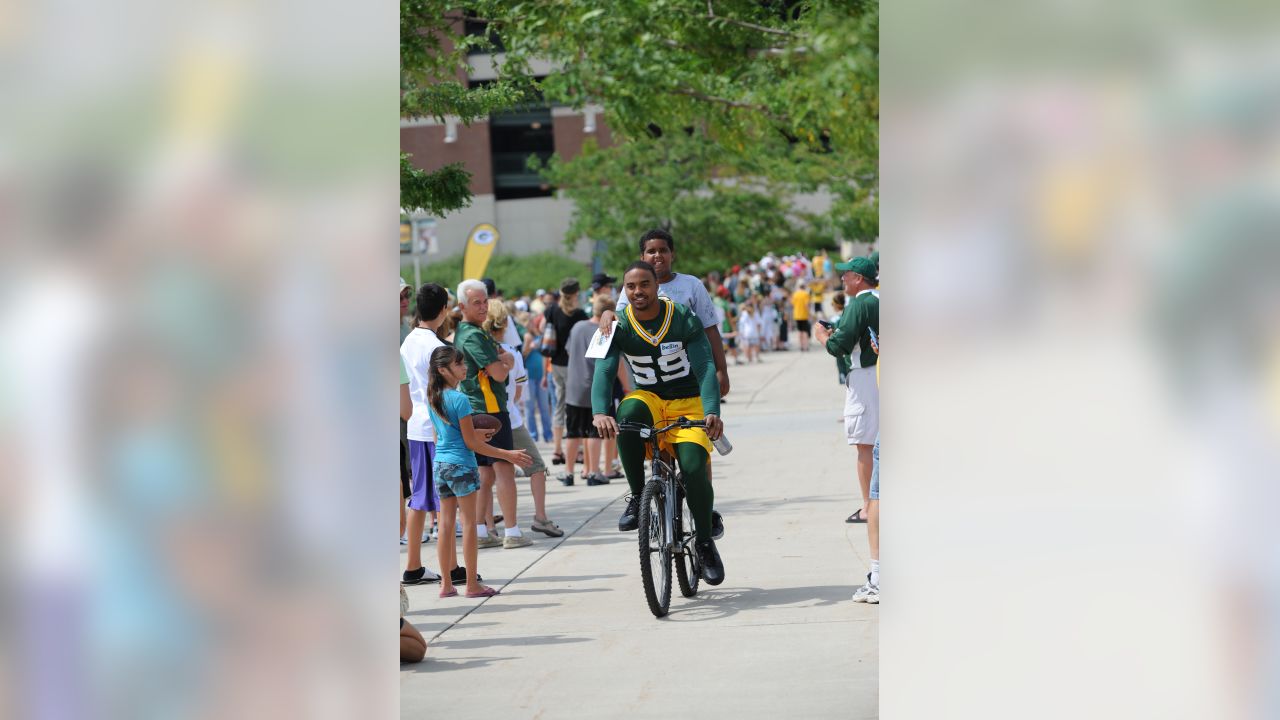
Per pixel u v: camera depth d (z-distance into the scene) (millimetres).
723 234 137250
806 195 140875
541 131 176625
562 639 21438
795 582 25422
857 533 30828
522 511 38000
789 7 16922
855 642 20094
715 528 25703
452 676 19250
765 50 16766
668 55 18578
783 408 67250
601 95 20094
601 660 19859
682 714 16578
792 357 105000
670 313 23609
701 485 24016
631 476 23734
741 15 17562
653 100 19312
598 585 26188
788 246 139125
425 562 30094
